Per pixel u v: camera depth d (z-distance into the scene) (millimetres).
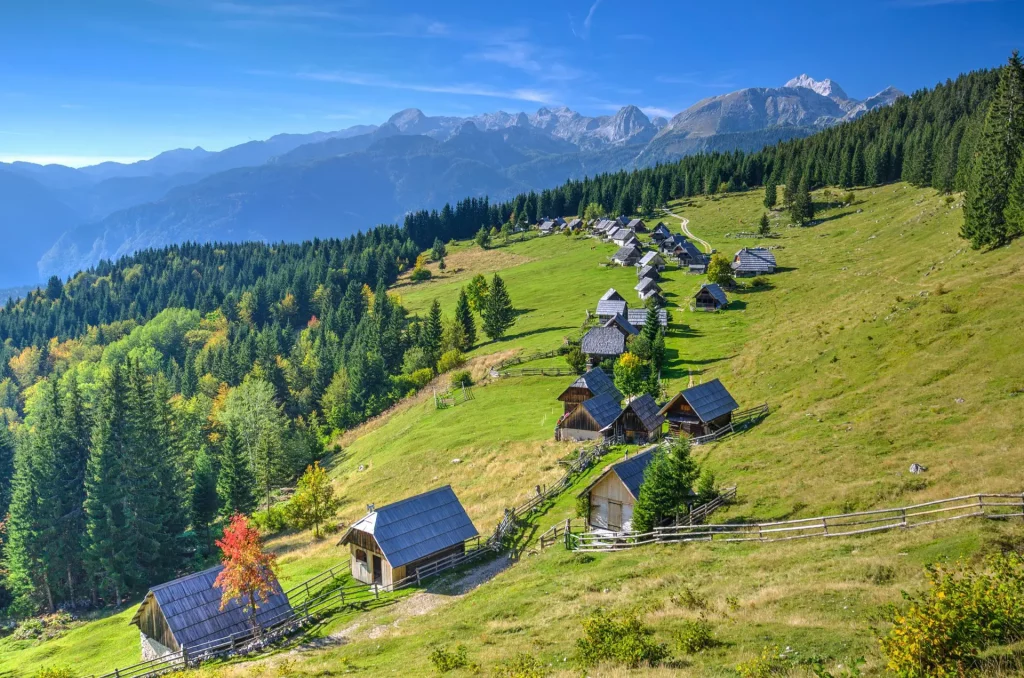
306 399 158125
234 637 43781
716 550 39000
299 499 71625
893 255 121938
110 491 80438
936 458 44125
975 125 162375
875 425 54125
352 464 97312
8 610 85062
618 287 150125
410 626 38125
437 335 141375
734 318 114438
